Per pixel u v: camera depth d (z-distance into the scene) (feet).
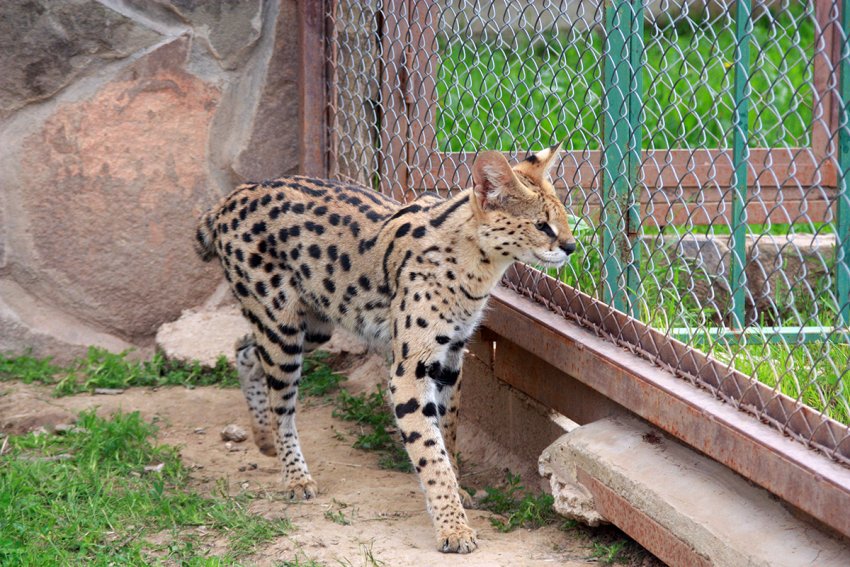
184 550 21.26
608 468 20.66
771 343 23.18
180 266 33.71
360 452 27.99
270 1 33.42
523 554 21.04
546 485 24.86
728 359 22.31
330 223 25.03
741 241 23.97
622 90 21.81
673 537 18.81
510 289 25.84
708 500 18.69
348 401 30.71
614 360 21.18
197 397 31.01
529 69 39.24
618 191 21.91
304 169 33.60
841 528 15.55
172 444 28.12
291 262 25.40
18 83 31.60
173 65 32.81
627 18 21.54
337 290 24.99
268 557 21.03
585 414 23.56
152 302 33.63
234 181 33.96
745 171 23.53
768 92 21.35
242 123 33.76
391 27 29.96
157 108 32.86
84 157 32.37
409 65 29.30
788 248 32.04
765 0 19.43
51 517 22.06
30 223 32.24
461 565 20.38
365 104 32.14
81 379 31.73
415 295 22.81
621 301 22.56
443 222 22.95
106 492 23.59
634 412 21.33
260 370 27.32
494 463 27.30
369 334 25.09
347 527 22.58
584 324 22.98
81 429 27.45
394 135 29.73
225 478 25.84
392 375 23.08
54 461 25.20
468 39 29.45
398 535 22.12
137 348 33.68
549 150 23.20
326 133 33.40
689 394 19.34
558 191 28.73
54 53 31.71
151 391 31.40
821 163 17.43
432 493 21.85
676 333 23.99
